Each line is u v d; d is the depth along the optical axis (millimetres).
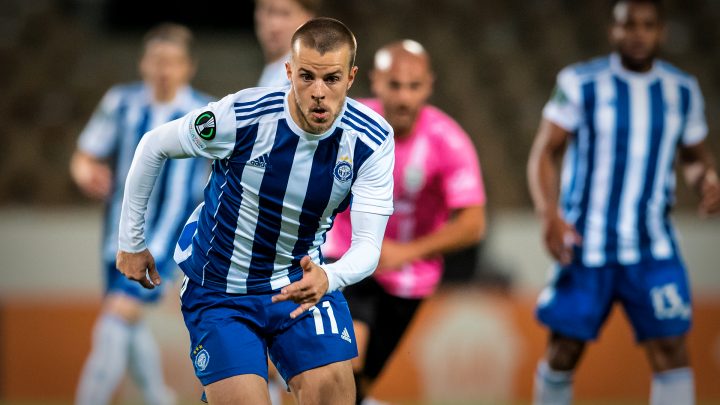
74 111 35188
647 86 16625
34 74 35625
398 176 16469
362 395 17453
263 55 37688
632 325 16797
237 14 38250
